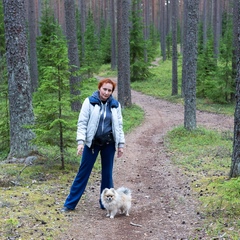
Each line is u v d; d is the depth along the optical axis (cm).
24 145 902
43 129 799
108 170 589
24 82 890
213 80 2330
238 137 679
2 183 715
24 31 880
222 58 2269
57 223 529
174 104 2422
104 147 577
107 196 557
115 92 3009
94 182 796
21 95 888
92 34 4156
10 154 912
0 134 1041
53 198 647
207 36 4241
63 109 812
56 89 785
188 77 1416
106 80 550
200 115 2016
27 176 781
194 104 1430
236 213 554
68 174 816
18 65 877
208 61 2498
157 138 1444
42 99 802
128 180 851
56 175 802
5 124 1039
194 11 1341
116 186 798
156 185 796
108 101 561
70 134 834
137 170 952
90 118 554
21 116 895
